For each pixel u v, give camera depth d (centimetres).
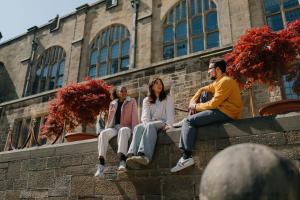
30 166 759
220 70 560
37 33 2619
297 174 151
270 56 793
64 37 2414
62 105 1128
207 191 151
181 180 536
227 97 529
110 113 665
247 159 149
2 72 2633
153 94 625
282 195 141
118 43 2134
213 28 1780
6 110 1961
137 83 1431
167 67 1370
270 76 826
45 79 2391
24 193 737
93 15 2358
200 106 546
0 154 836
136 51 1969
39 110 1794
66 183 677
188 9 1914
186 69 1311
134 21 2062
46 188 705
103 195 614
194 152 540
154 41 1944
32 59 2506
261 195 139
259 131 499
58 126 1233
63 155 713
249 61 809
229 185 145
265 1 1664
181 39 1875
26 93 2381
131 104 669
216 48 1273
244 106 1134
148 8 2064
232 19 1692
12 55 2655
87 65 2192
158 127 588
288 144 471
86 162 669
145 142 553
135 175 589
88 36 2297
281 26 1565
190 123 539
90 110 1109
